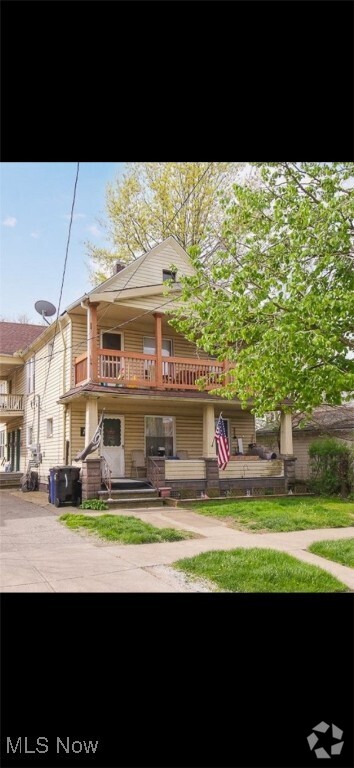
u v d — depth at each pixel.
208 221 24.31
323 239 8.02
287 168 8.62
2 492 19.03
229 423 19.92
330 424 20.41
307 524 11.21
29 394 22.28
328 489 17.00
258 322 8.51
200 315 9.10
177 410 18.78
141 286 16.31
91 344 15.20
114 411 17.52
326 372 7.70
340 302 7.45
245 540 9.37
